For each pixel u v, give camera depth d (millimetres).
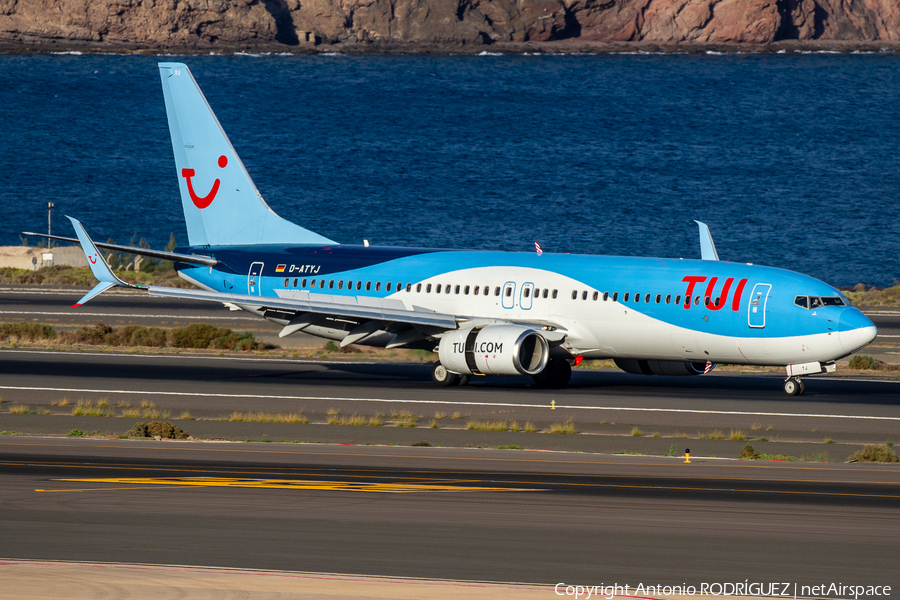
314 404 155250
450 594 58062
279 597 56875
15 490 88688
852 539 72625
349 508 81812
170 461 105812
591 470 102625
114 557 66125
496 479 96438
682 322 162250
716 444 123625
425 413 147875
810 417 143625
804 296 156125
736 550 69250
